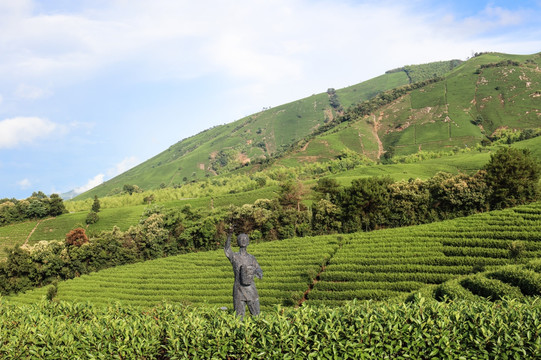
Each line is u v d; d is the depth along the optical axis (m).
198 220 87.19
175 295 50.59
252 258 15.78
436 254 46.69
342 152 195.00
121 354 13.10
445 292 27.97
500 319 11.88
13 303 18.95
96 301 53.81
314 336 12.32
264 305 42.34
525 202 65.31
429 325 12.20
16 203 130.38
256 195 130.00
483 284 27.17
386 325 12.44
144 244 84.69
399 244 52.91
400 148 197.25
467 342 11.77
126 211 128.25
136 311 16.48
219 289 50.97
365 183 76.69
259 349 12.35
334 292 41.50
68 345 13.48
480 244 46.84
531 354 11.20
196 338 13.04
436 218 69.81
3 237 113.50
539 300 14.15
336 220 79.25
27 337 14.03
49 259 77.88
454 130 196.62
